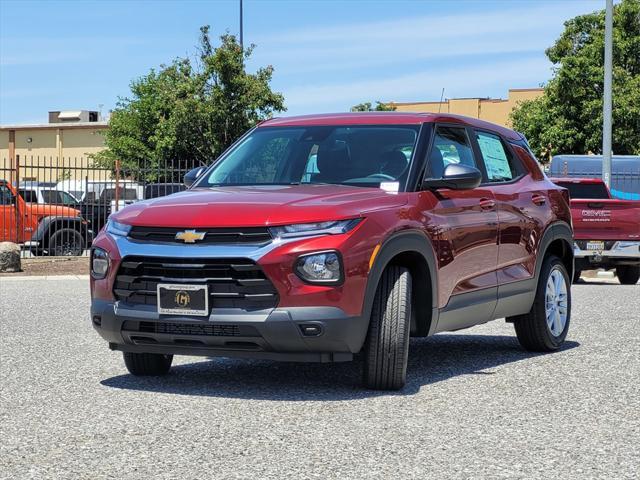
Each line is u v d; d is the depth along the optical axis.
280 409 5.74
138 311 6.10
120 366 7.47
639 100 43.50
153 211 6.28
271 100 42.75
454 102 80.56
